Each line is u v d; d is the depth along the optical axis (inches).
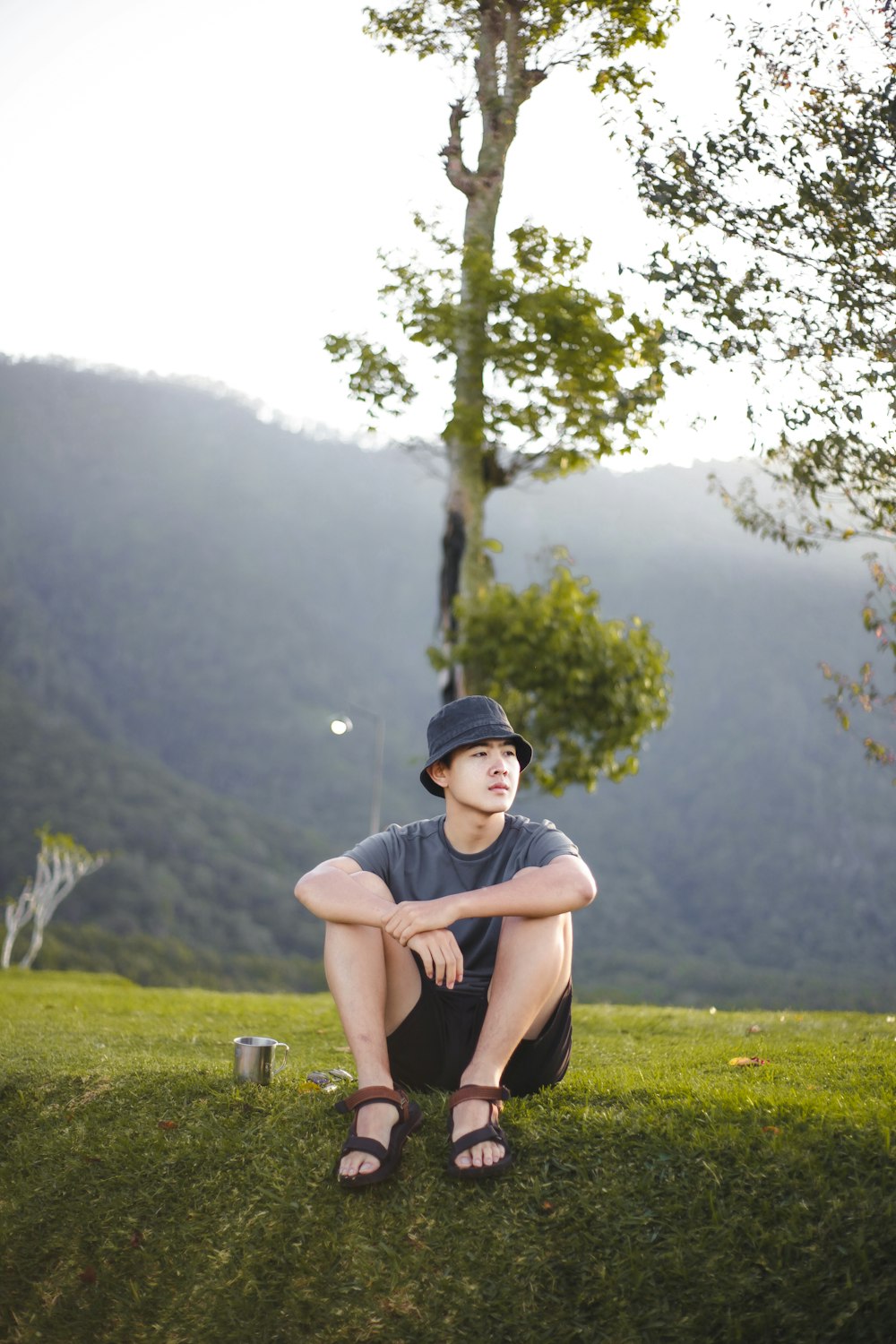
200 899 2982.3
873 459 177.9
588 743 425.1
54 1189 118.0
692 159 187.6
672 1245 95.8
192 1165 115.9
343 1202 105.3
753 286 185.5
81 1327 105.5
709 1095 115.2
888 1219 92.8
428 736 113.3
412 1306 97.1
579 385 289.3
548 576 434.0
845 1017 228.8
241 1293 102.5
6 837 2947.8
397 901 111.3
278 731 4724.4
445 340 302.5
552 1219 100.0
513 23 255.6
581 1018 239.8
